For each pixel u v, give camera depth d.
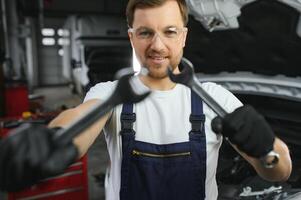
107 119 0.92
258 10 1.46
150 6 0.79
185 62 0.63
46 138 0.50
